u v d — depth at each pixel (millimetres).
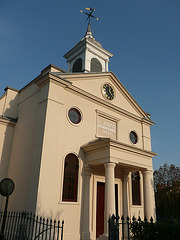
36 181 9727
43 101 11422
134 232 6629
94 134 13398
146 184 13055
